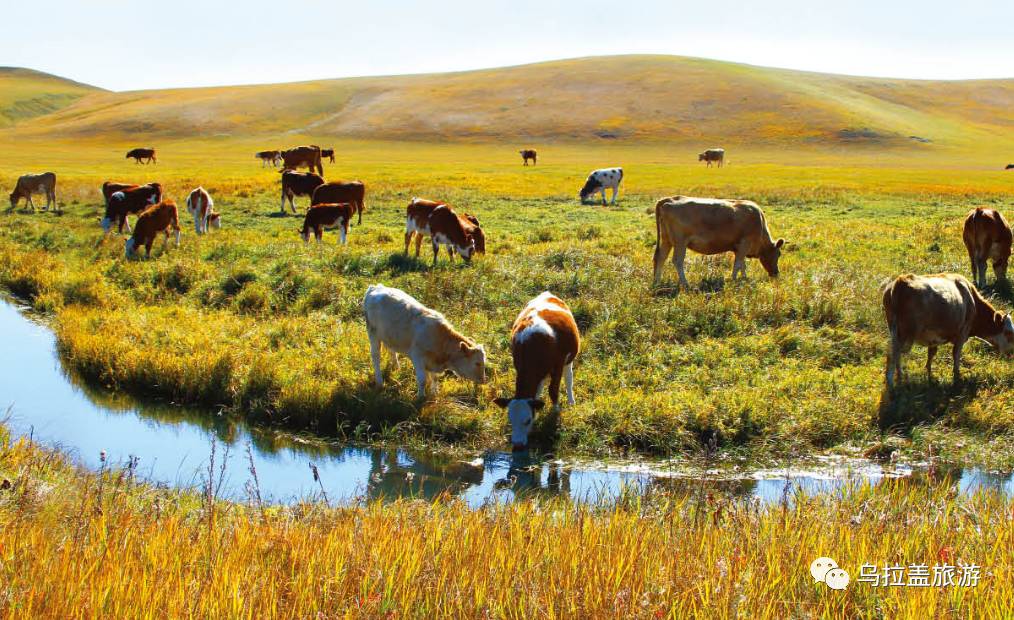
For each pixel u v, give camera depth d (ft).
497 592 14.48
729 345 39.88
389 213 91.45
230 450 31.60
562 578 14.97
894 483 27.61
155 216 63.21
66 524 18.02
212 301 50.44
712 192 113.80
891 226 77.15
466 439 31.94
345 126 364.79
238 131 360.07
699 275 51.67
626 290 47.24
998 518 19.48
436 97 403.95
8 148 274.77
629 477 28.89
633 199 110.83
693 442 30.96
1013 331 36.78
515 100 388.37
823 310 43.04
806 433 31.55
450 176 147.23
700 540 17.76
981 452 30.17
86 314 47.75
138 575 14.24
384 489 27.89
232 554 15.67
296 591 14.03
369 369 37.11
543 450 31.17
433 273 52.06
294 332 42.47
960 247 61.36
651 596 14.08
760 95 366.02
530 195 112.88
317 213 68.18
